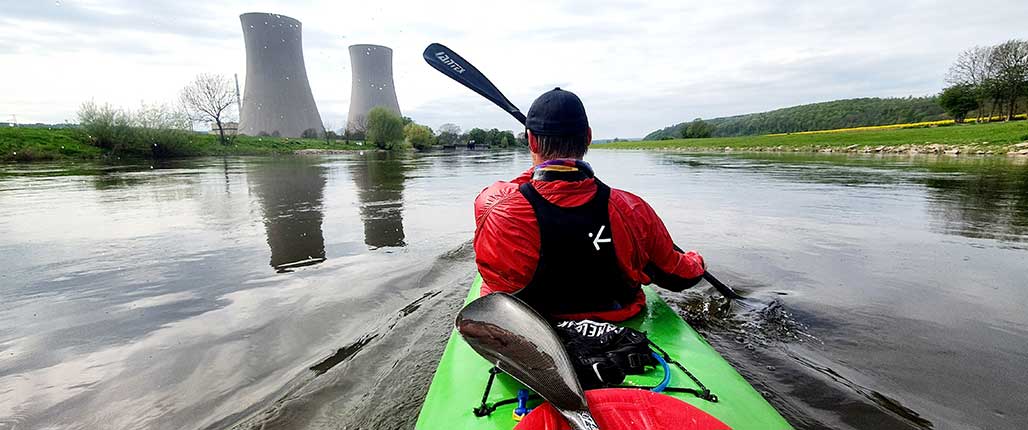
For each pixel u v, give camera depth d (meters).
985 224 5.79
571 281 1.54
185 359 2.62
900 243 4.96
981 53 44.19
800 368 2.46
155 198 8.91
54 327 3.06
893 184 9.81
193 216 6.94
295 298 3.54
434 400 1.59
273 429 2.01
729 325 3.00
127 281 3.96
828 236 5.33
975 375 2.38
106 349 2.75
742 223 6.10
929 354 2.59
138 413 2.13
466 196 9.18
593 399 1.15
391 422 2.05
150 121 27.55
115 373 2.47
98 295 3.63
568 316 1.63
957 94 44.75
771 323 3.01
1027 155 17.52
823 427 1.98
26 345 2.80
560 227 1.46
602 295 1.62
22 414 2.12
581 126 1.55
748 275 3.97
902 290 3.57
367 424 2.04
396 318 3.15
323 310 3.30
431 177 13.80
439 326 3.01
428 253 4.79
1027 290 3.54
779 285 3.72
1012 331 2.86
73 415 2.12
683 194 8.98
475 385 1.52
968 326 2.95
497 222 1.52
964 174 11.49
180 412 2.13
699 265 1.97
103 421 2.08
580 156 1.59
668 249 1.75
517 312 1.28
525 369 1.19
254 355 2.66
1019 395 2.20
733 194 8.87
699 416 1.10
